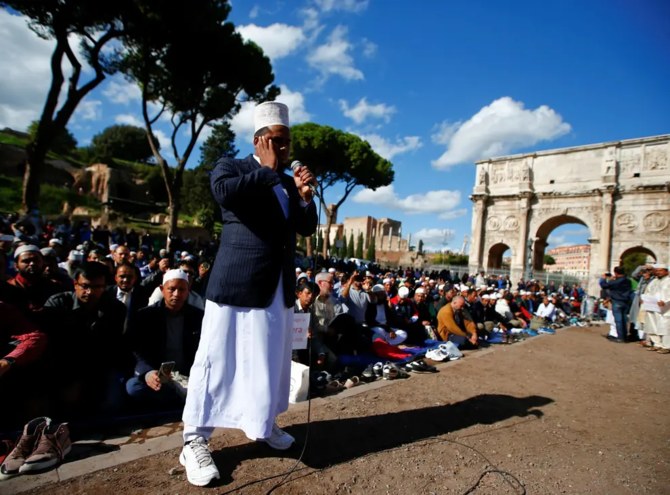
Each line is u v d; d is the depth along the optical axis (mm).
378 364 5855
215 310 2547
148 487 2393
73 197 35062
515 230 35312
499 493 2576
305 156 32219
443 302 9789
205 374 2506
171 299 4184
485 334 9969
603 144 31281
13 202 28062
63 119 14922
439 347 7340
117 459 2756
